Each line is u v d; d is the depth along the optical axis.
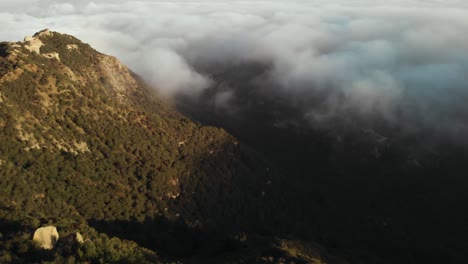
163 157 103.50
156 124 111.56
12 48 101.25
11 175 74.06
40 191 75.69
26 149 80.62
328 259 76.94
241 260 65.12
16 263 44.28
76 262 47.31
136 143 101.88
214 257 68.00
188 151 109.50
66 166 83.94
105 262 47.91
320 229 109.69
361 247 107.50
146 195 91.75
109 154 94.44
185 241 78.00
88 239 53.09
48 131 87.12
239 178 111.50
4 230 53.78
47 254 47.12
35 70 95.50
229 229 91.44
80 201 79.19
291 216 108.75
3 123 81.00
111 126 100.62
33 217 60.84
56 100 94.12
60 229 55.44
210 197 100.44
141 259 50.59
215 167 109.00
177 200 95.88
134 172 95.56
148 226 80.56
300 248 76.00
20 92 88.56
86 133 95.00
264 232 95.38
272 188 115.88
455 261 115.12
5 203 67.38
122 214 81.75
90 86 111.62
